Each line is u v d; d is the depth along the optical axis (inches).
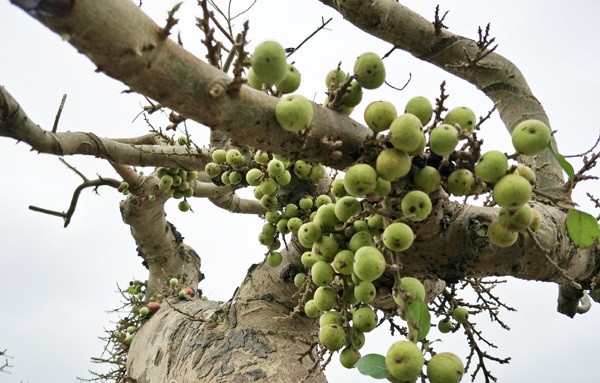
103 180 65.2
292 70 33.4
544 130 31.2
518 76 48.9
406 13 47.3
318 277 34.2
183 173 68.2
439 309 43.0
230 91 29.1
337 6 47.6
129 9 26.0
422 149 31.8
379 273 31.4
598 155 38.4
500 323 43.0
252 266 54.5
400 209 33.0
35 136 40.5
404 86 40.0
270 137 31.0
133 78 27.2
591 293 46.7
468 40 48.4
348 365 33.3
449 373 28.8
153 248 95.7
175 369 47.7
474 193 33.0
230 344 46.8
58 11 24.8
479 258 39.0
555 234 40.7
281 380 44.2
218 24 39.1
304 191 50.3
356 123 33.9
